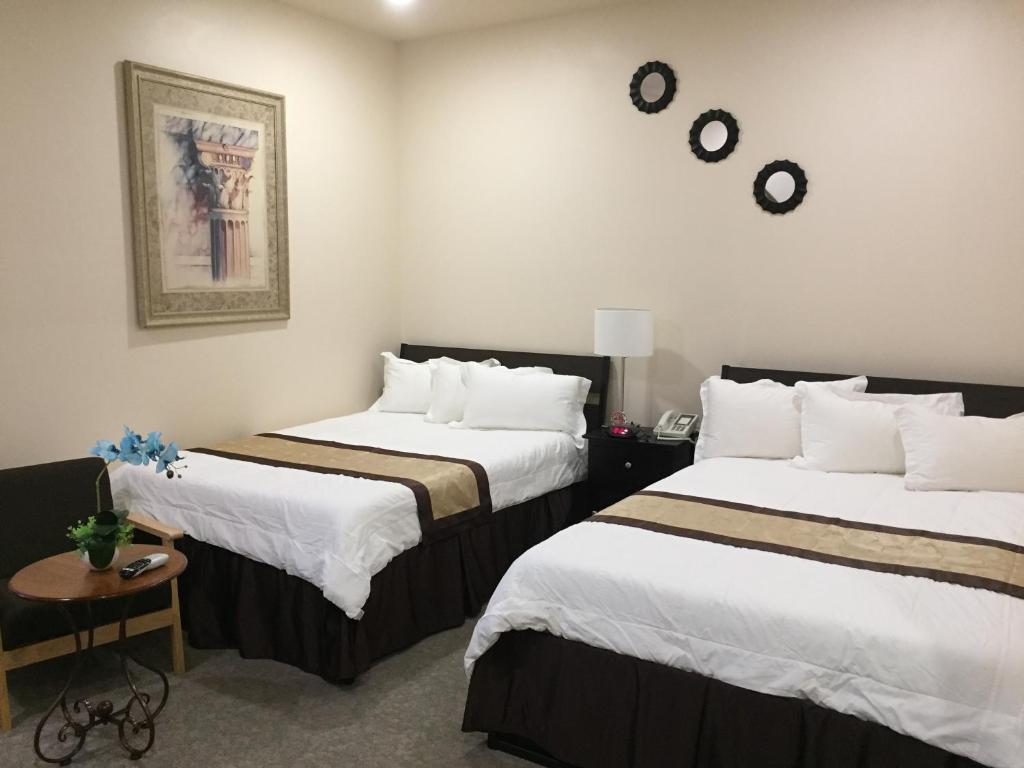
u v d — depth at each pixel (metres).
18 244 3.45
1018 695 1.96
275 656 3.29
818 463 3.67
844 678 2.13
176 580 3.27
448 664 3.29
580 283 4.84
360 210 5.14
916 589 2.32
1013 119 3.65
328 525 3.11
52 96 3.51
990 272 3.76
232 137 4.28
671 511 3.05
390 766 2.60
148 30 3.86
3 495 3.14
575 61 4.70
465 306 5.28
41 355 3.56
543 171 4.88
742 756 2.25
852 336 4.11
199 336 4.23
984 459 3.29
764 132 4.20
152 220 3.93
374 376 5.37
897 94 3.87
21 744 2.71
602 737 2.46
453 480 3.61
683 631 2.35
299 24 4.62
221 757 2.64
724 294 4.41
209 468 3.66
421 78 5.25
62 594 2.49
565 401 4.50
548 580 2.57
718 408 4.04
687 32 4.34
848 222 4.05
